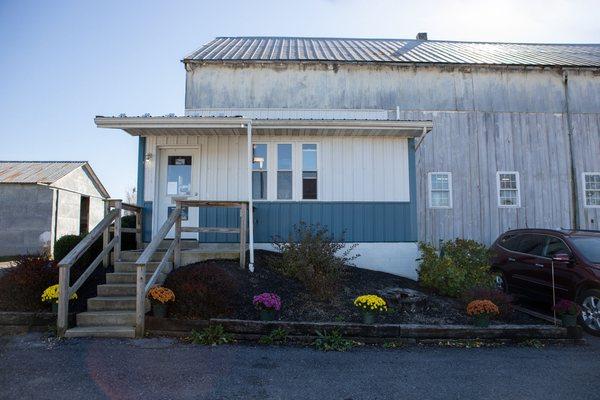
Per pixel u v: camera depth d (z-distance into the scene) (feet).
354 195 34.83
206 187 34.63
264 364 18.35
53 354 19.03
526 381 16.83
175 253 28.35
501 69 47.19
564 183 46.14
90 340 21.29
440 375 17.40
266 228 34.06
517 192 45.44
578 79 48.08
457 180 45.06
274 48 52.16
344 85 45.42
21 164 78.48
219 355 19.42
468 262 30.91
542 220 45.29
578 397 15.31
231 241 33.91
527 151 46.26
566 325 23.09
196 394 15.03
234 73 44.57
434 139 45.52
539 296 28.99
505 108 46.78
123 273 27.02
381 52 51.24
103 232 29.19
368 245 34.42
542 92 47.55
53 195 67.97
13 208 66.33
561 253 27.76
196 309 22.80
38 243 66.13
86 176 81.82
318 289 25.88
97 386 15.53
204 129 31.89
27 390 15.08
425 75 46.50
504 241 34.09
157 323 22.44
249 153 30.42
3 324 23.35
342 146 35.24
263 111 43.83
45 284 24.81
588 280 25.21
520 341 22.50
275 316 23.34
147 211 34.04
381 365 18.56
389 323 23.40
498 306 25.14
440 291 29.63
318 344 21.07
